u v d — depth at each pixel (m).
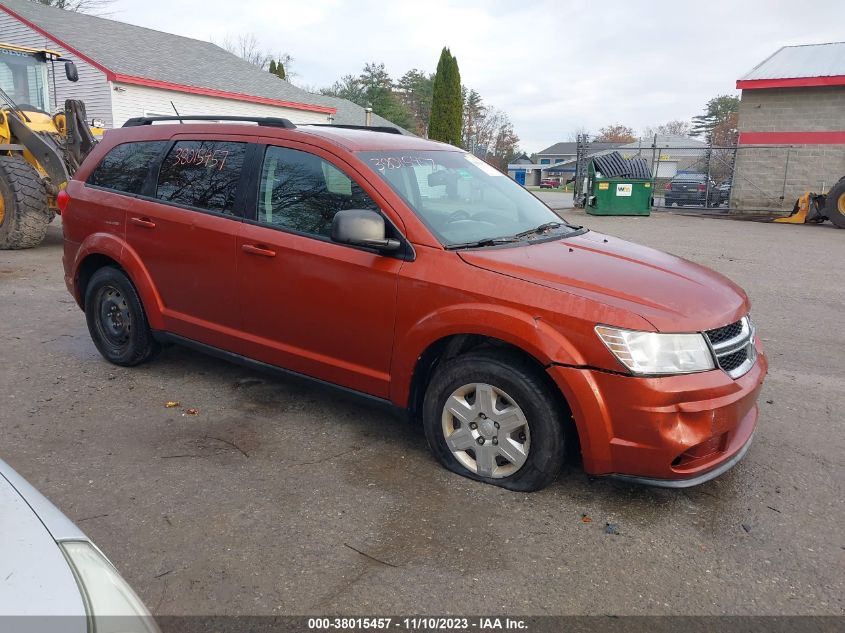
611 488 3.57
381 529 3.14
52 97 12.58
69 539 1.80
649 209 21.25
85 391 4.72
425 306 3.51
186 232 4.46
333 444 4.01
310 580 2.78
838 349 6.21
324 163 3.98
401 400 3.74
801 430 4.39
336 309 3.84
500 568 2.89
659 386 3.06
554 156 96.56
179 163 4.64
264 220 4.16
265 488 3.49
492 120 87.88
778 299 8.28
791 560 3.00
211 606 2.61
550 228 4.29
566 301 3.21
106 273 5.00
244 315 4.29
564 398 3.34
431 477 3.64
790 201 21.75
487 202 4.29
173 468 3.67
